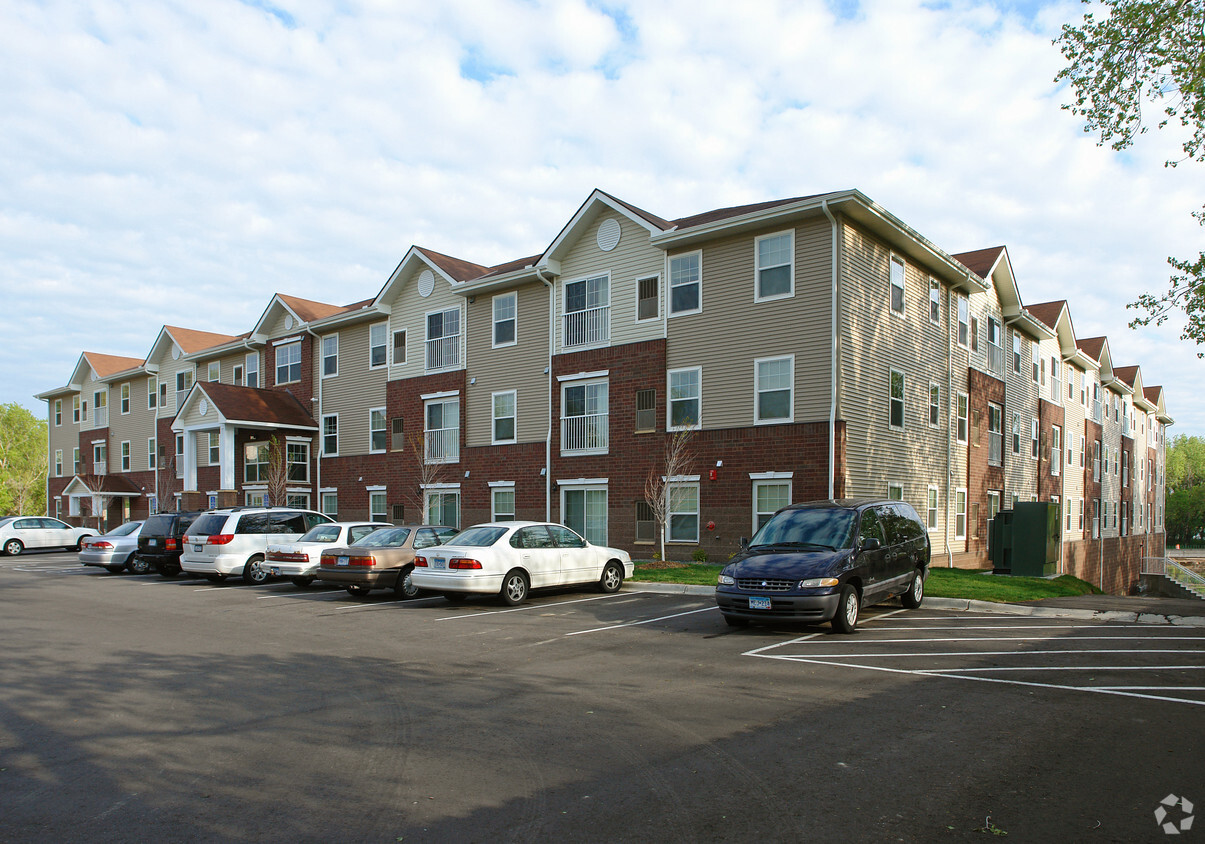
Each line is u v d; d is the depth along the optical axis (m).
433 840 4.47
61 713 7.25
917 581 13.39
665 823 4.65
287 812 4.91
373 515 32.44
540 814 4.81
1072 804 4.84
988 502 28.67
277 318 38.00
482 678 8.50
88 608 14.70
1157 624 11.66
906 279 23.36
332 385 34.81
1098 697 7.35
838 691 7.70
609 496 23.94
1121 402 48.84
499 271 29.55
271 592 17.48
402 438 31.14
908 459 22.91
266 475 35.06
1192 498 89.62
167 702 7.61
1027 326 32.59
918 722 6.61
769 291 20.98
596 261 24.94
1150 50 13.89
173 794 5.24
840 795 5.04
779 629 11.38
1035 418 34.19
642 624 12.00
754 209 22.92
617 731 6.49
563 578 15.20
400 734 6.49
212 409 33.84
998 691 7.61
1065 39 14.64
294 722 6.88
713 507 21.48
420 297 30.92
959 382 26.86
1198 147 14.38
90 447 51.72
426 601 15.41
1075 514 38.81
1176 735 6.17
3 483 69.50
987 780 5.26
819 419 19.75
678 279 22.88
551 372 25.81
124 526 23.78
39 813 4.95
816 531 11.84
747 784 5.25
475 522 28.16
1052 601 13.59
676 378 22.69
